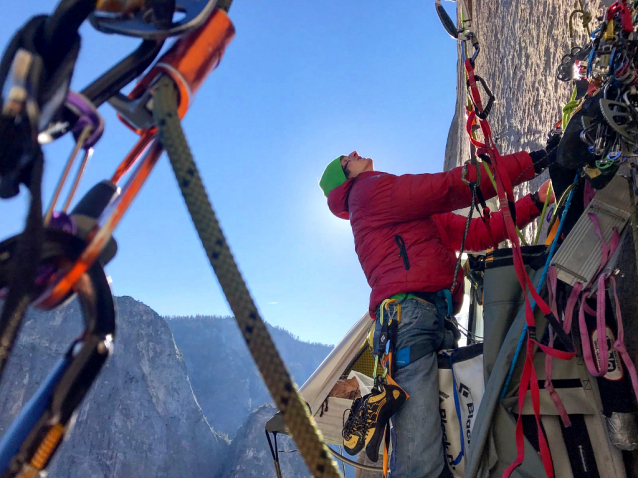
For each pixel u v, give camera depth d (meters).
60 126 0.58
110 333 0.57
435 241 2.84
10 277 0.44
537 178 4.04
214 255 0.55
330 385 4.07
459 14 8.77
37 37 0.52
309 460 0.51
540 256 2.24
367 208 2.87
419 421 2.46
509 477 1.89
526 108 4.62
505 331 2.21
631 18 1.83
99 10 0.62
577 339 2.08
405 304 2.66
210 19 0.67
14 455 0.51
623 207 2.05
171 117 0.60
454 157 11.68
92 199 0.61
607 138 1.83
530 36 4.60
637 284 2.10
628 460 1.97
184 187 0.57
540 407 2.01
